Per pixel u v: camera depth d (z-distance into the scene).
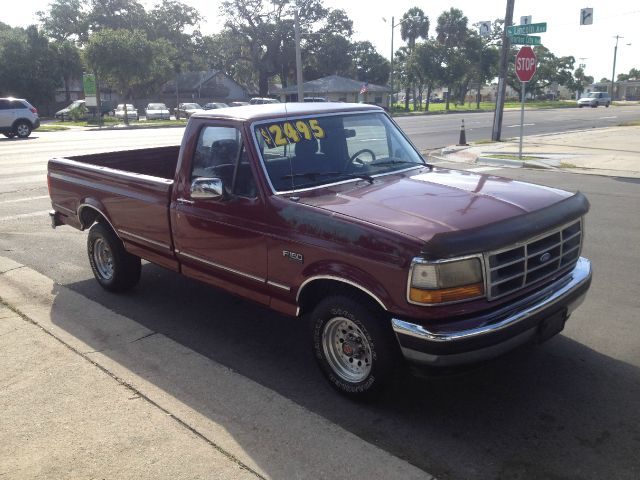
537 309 3.60
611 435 3.49
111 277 6.03
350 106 5.10
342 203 3.93
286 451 3.37
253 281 4.36
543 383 4.11
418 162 5.12
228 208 4.41
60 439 3.50
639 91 121.88
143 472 3.20
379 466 3.22
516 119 39.19
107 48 43.31
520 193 4.09
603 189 11.55
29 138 26.62
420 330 3.34
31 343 4.84
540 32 16.55
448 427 3.63
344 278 3.63
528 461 3.27
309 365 4.52
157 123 43.69
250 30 75.81
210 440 3.48
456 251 3.27
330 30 77.31
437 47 63.81
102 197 5.82
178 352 4.67
